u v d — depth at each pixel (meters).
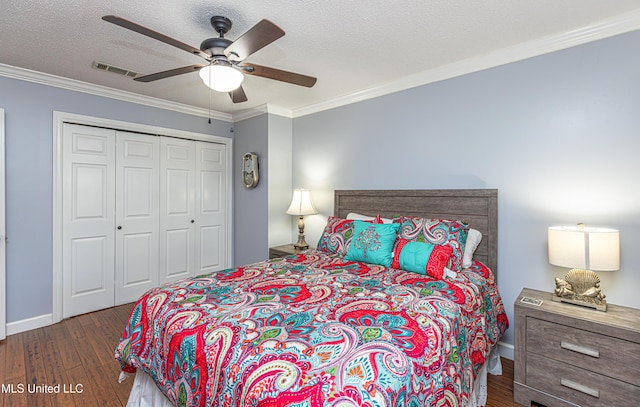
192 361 1.21
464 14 1.78
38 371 2.11
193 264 3.93
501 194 2.30
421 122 2.72
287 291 1.69
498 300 2.16
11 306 2.67
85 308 3.12
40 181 2.79
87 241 3.12
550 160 2.09
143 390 1.68
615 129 1.86
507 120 2.26
